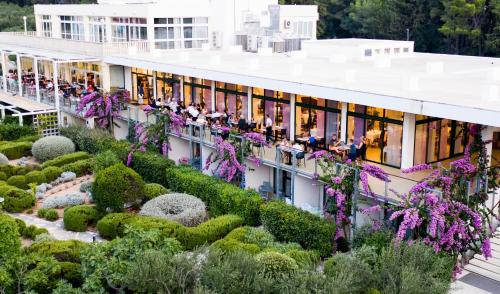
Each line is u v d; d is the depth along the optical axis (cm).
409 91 2002
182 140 2834
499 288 1620
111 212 2131
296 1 7700
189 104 2970
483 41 6144
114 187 2073
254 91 2667
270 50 3438
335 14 7900
